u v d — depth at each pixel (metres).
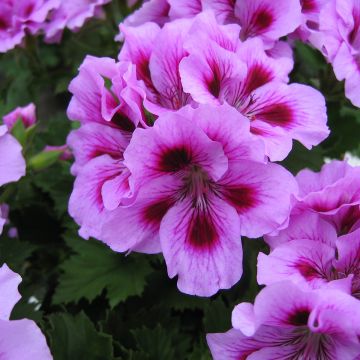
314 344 0.21
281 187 0.23
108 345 0.26
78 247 0.31
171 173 0.23
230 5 0.29
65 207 0.33
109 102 0.24
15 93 0.40
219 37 0.25
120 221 0.23
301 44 0.32
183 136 0.22
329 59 0.27
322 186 0.23
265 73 0.26
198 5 0.29
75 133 0.26
